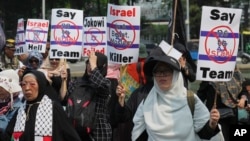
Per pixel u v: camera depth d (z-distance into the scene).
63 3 53.91
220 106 8.46
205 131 5.33
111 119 7.25
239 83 8.53
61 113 5.95
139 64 8.27
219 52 5.95
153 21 61.16
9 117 6.94
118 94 6.14
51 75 8.19
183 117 5.29
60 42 9.14
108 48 7.52
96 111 7.09
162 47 5.56
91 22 10.14
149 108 5.42
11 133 6.16
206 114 5.33
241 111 8.58
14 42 13.20
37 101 5.96
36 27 11.16
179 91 5.35
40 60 8.91
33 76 5.93
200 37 5.95
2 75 7.20
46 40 11.16
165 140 5.29
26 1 51.72
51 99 6.16
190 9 58.41
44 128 5.84
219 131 5.38
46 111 5.88
